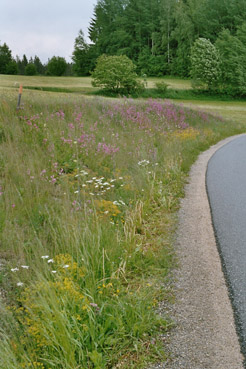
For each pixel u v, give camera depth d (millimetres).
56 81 70500
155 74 90250
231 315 3424
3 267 3957
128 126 14125
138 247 4699
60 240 4461
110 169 8469
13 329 2932
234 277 4148
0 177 6504
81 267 3809
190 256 4754
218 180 9312
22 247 4195
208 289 3902
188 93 69688
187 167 10930
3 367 2461
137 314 3279
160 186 7668
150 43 98062
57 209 5516
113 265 4129
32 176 6391
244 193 7922
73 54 104312
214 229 5723
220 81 71688
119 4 102375
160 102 21719
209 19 84875
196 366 2816
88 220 4898
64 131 9891
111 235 4766
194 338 3129
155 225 5875
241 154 14219
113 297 3609
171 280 4117
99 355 2801
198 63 71000
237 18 79812
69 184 6887
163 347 3041
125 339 3113
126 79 58625
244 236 5402
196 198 7574
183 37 84812
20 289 3510
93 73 59688
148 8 97125
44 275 3686
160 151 11398
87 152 8938
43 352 2820
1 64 118812
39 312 3078
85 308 3076
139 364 2861
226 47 72875
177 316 3441
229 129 25109
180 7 87938
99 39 101500
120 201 6281
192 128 18734
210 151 15328
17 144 8164
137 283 4035
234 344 3033
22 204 5469
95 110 14320
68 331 2895
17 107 10461
